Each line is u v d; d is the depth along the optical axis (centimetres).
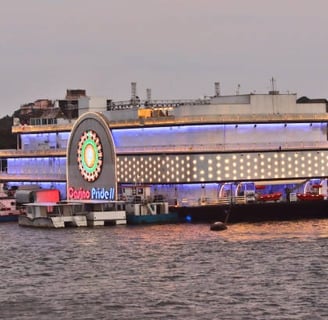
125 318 14388
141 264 18388
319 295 15512
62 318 14438
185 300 15325
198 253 19450
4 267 18488
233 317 14325
